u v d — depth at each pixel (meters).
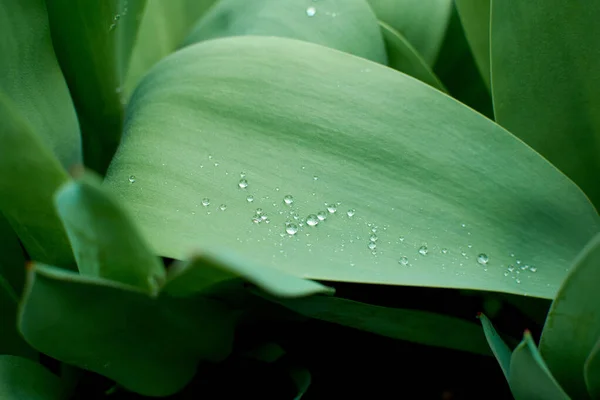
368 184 0.40
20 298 0.42
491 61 0.43
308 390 0.45
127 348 0.39
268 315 0.42
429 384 0.45
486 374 0.46
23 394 0.39
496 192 0.40
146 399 0.42
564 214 0.40
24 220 0.39
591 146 0.44
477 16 0.49
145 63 0.50
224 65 0.42
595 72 0.43
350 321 0.41
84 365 0.38
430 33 0.50
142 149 0.41
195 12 0.53
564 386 0.39
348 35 0.47
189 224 0.39
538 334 0.44
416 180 0.40
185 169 0.40
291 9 0.47
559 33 0.43
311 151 0.40
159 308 0.38
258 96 0.41
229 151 0.40
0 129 0.37
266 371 0.43
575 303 0.37
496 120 0.44
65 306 0.36
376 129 0.40
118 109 0.46
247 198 0.40
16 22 0.43
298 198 0.39
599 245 0.36
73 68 0.45
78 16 0.43
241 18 0.47
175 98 0.42
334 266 0.38
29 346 0.42
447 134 0.40
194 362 0.41
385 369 0.45
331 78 0.41
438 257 0.39
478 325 0.41
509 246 0.39
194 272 0.36
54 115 0.44
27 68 0.44
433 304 0.45
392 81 0.41
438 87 0.48
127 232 0.35
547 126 0.44
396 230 0.39
